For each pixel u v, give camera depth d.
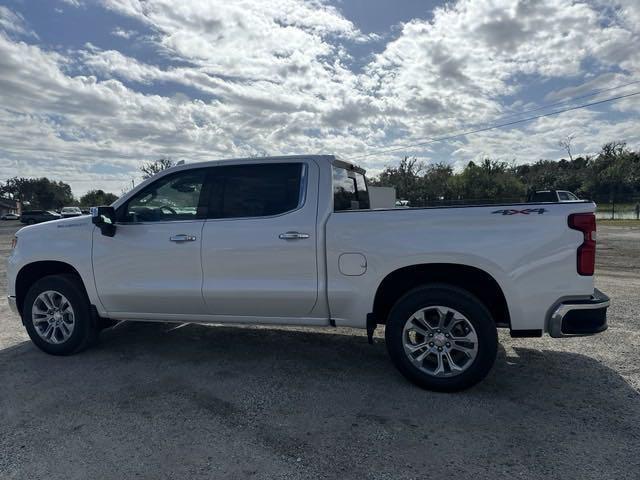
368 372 4.20
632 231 22.17
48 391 3.82
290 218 4.04
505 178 48.03
